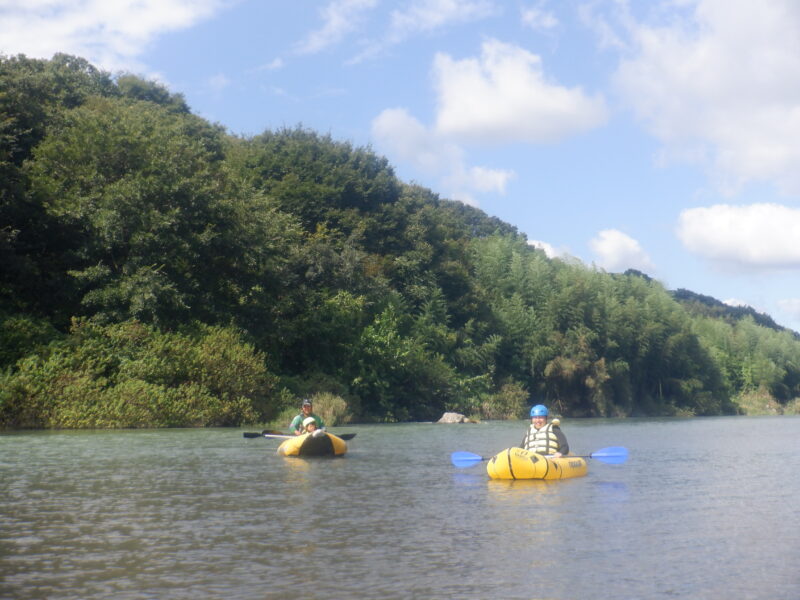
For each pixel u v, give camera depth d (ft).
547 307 198.70
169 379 95.71
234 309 118.93
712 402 237.25
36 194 103.65
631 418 177.47
